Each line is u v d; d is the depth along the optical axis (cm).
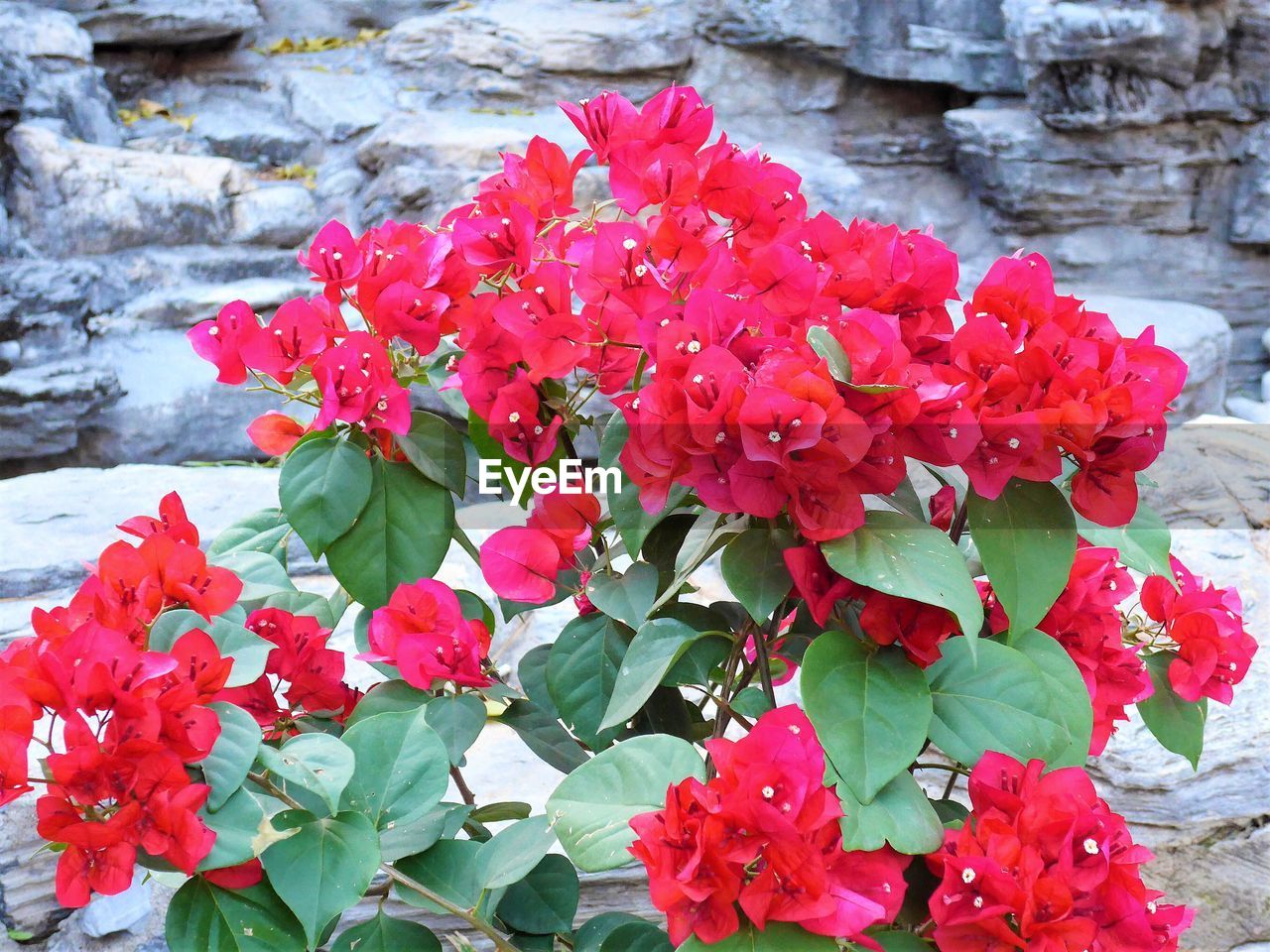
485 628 116
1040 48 470
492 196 114
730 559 92
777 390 80
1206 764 169
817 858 77
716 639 109
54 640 86
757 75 536
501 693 111
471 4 555
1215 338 479
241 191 474
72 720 80
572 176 114
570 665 111
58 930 145
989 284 97
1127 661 108
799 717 85
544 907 110
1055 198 504
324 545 106
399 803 98
